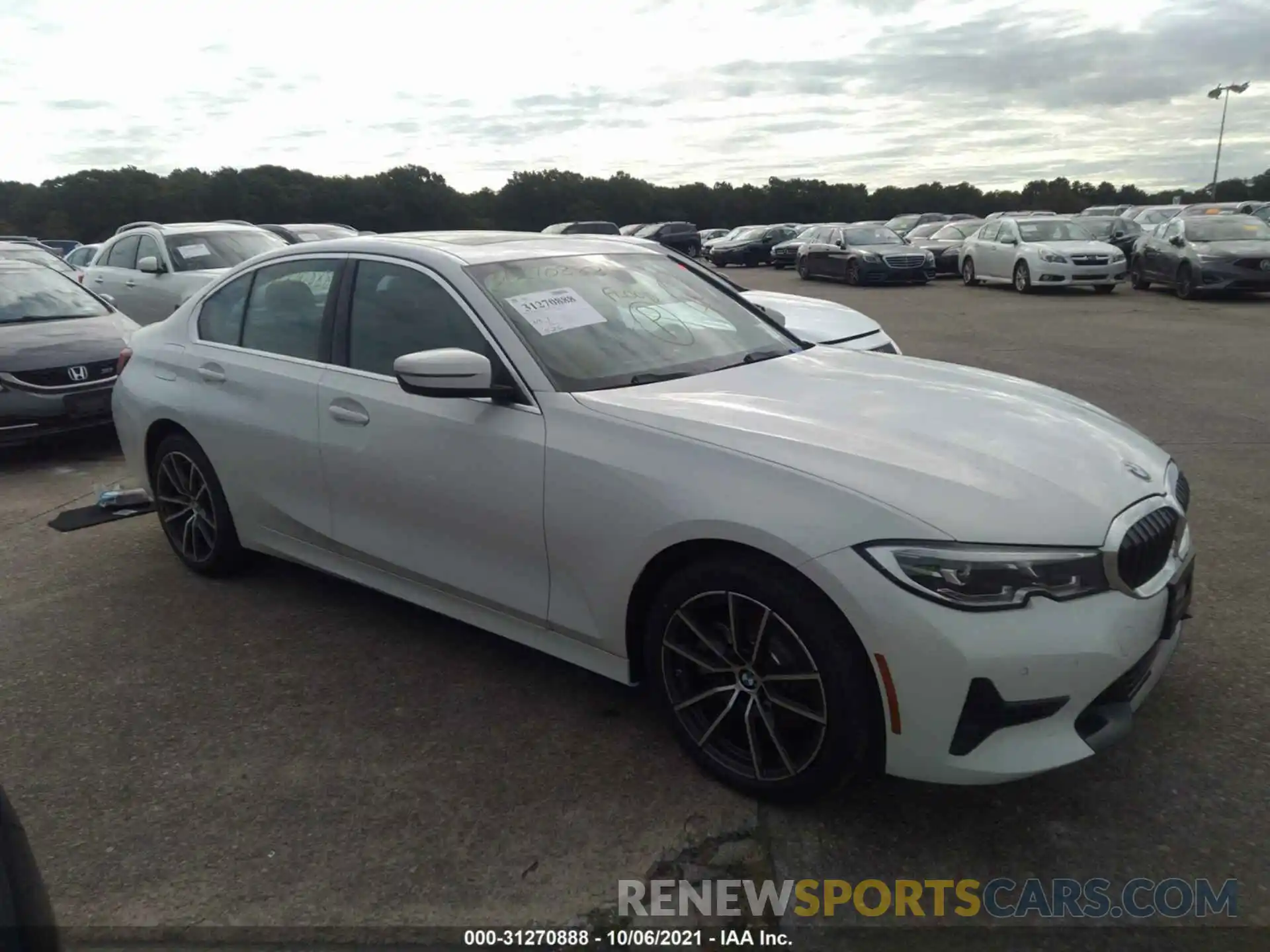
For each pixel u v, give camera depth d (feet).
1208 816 8.93
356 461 12.02
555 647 10.71
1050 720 8.07
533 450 10.18
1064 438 9.45
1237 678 11.23
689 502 8.90
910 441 8.99
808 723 8.75
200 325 14.87
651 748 10.30
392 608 14.12
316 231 49.32
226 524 14.61
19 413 22.72
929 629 7.79
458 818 9.24
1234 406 25.99
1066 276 60.95
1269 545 15.34
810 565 8.17
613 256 13.33
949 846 8.69
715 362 11.69
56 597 14.87
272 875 8.55
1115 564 8.15
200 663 12.55
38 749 10.66
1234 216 58.54
